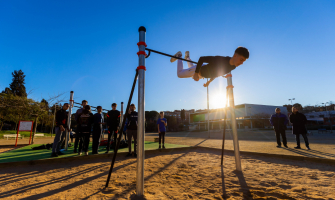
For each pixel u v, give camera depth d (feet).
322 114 195.72
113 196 8.31
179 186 9.72
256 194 8.43
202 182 10.41
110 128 21.42
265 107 175.22
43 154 20.62
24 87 150.10
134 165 15.37
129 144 19.86
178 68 11.83
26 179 11.43
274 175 11.91
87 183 10.46
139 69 8.81
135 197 8.04
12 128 116.98
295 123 25.05
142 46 9.02
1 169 14.24
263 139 48.93
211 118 178.91
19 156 19.27
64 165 15.67
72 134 33.37
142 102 8.56
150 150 21.85
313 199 7.75
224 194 8.45
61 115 18.69
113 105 22.04
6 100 37.78
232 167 14.30
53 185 10.11
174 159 18.07
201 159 18.01
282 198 7.93
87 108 19.75
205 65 9.43
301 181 10.53
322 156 18.63
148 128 189.98
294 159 17.07
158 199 7.87
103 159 18.29
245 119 161.38
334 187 9.40
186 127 195.31
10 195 8.55
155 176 11.80
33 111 39.34
